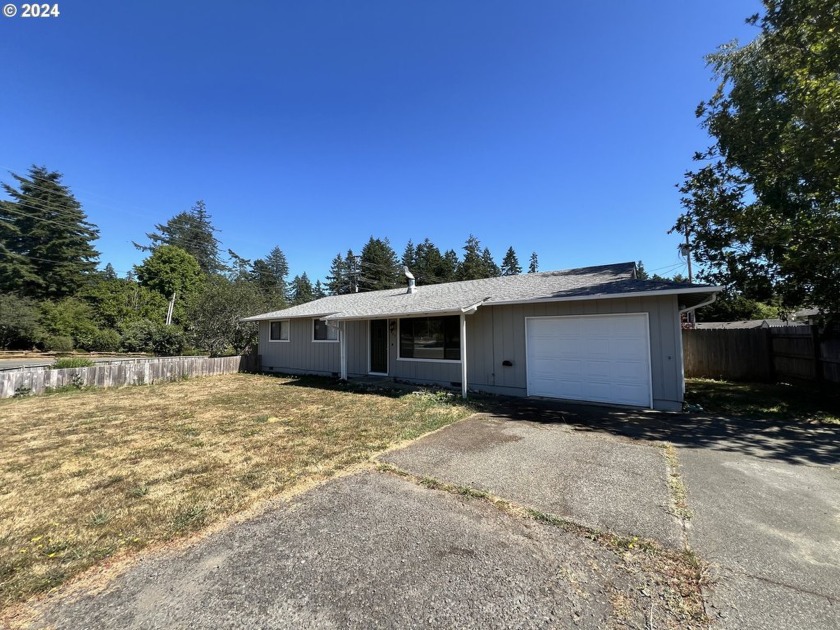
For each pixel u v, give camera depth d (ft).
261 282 203.10
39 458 16.12
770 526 9.86
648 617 6.67
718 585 7.52
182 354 87.66
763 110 29.25
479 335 32.50
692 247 36.40
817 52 25.32
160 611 6.97
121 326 99.19
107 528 10.19
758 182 30.01
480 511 10.83
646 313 25.26
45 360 73.72
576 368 27.78
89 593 7.54
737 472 13.73
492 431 19.67
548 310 28.89
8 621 6.77
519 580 7.72
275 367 52.80
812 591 7.30
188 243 173.06
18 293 106.73
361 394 32.32
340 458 15.65
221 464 15.15
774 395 29.43
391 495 11.98
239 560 8.56
